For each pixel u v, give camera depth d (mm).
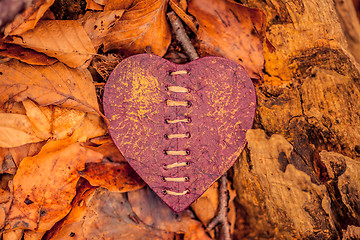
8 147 247
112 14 249
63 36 245
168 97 248
